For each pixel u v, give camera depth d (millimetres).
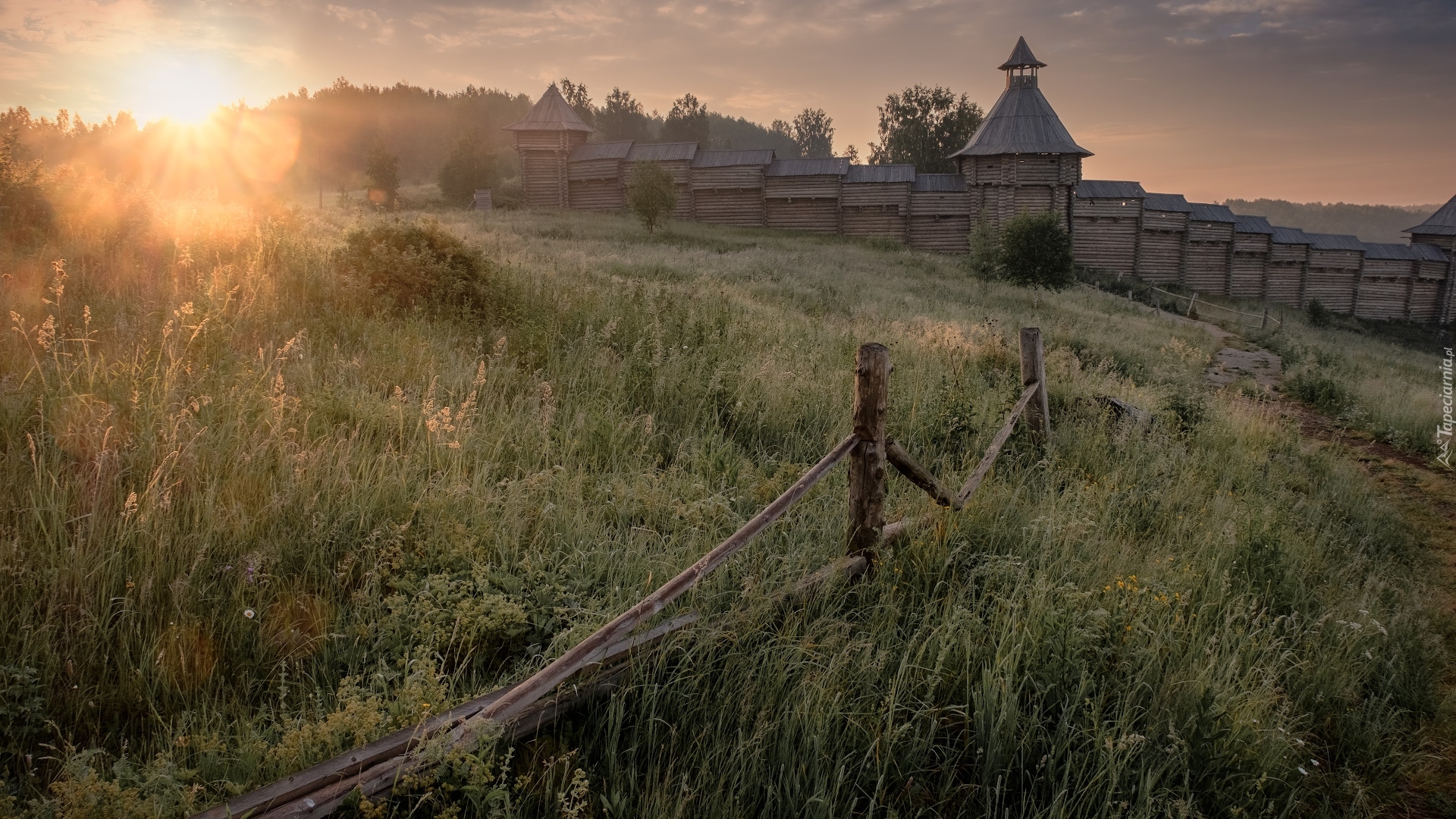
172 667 3088
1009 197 55844
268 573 3607
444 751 2496
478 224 40219
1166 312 40062
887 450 4496
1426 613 5633
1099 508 6184
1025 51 56531
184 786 2439
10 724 2701
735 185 61719
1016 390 8648
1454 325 63906
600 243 33562
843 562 4273
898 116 95938
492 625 3523
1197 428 9547
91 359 5422
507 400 6605
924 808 3078
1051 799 3242
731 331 9727
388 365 6520
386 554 3930
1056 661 3719
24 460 4094
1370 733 4059
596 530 4621
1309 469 9203
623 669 3287
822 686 3369
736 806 2887
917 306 22219
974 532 5156
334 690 3137
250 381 5383
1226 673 3959
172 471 4078
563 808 2658
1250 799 3385
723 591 4059
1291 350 23984
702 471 5742
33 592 3215
